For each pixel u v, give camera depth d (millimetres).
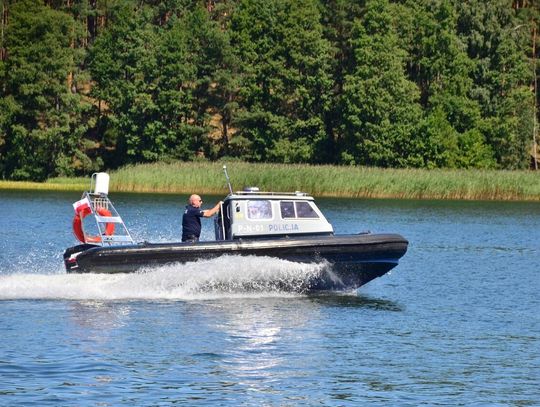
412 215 71125
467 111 134500
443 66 138000
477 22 142125
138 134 132375
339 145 135000
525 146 137750
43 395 19391
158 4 158625
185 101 133375
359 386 20703
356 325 26703
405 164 128875
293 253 30125
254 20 136375
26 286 29406
